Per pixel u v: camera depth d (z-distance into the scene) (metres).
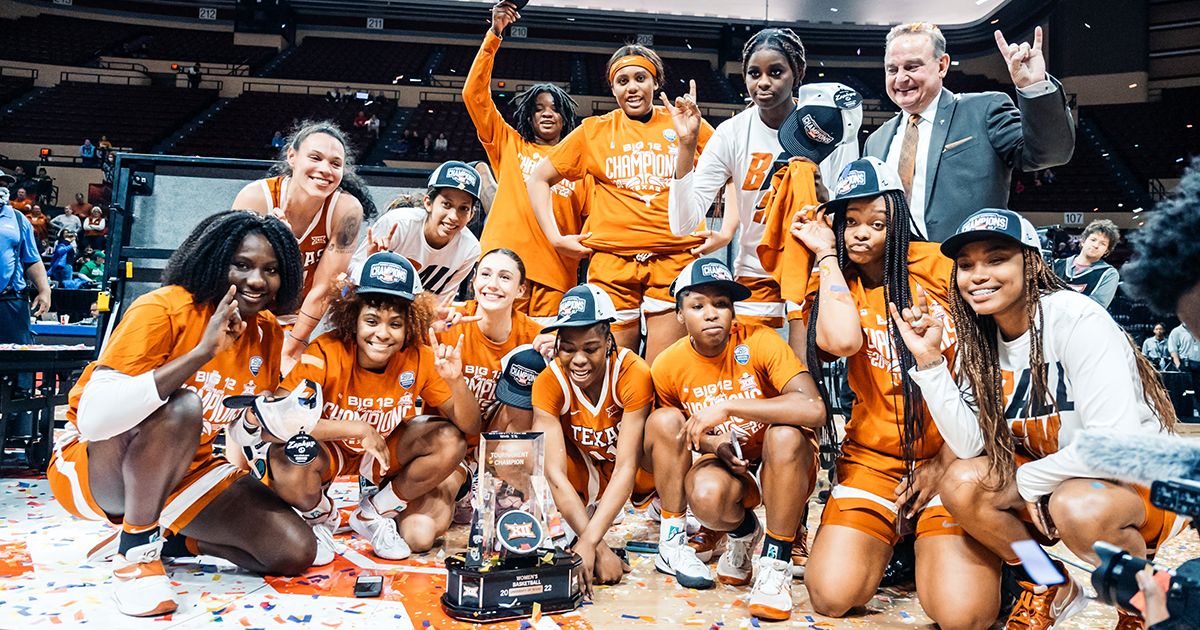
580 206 3.91
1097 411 1.73
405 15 21.77
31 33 19.77
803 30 21.44
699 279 2.36
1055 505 1.67
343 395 2.56
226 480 2.28
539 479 2.19
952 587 1.94
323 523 2.76
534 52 22.08
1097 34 17.08
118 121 17.45
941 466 2.12
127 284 4.29
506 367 2.84
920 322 1.88
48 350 3.74
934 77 2.83
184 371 1.94
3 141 16.47
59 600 2.01
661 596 2.25
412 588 2.23
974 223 1.85
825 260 2.23
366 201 3.29
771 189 2.83
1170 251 0.83
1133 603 0.72
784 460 2.14
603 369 2.53
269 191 2.96
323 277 3.08
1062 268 5.48
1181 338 7.70
